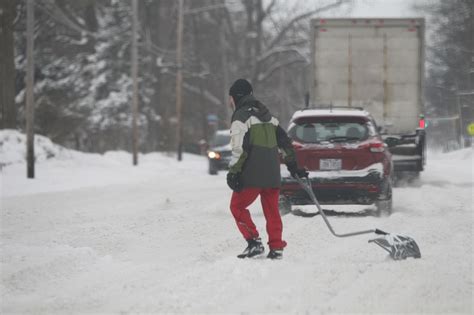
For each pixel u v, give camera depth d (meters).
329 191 20.52
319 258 14.09
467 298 10.69
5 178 40.44
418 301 10.52
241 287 11.45
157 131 96.00
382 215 21.45
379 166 20.62
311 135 21.05
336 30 34.28
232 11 103.50
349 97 34.28
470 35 82.88
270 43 101.06
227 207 23.66
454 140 90.88
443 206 22.97
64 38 91.06
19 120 72.31
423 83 33.97
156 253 15.73
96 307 10.80
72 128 77.94
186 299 10.82
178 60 73.19
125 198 28.73
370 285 11.49
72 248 15.51
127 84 95.81
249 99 13.77
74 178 42.06
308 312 9.94
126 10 97.38
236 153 13.48
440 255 14.02
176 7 102.00
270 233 13.79
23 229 20.02
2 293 12.01
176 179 41.03
